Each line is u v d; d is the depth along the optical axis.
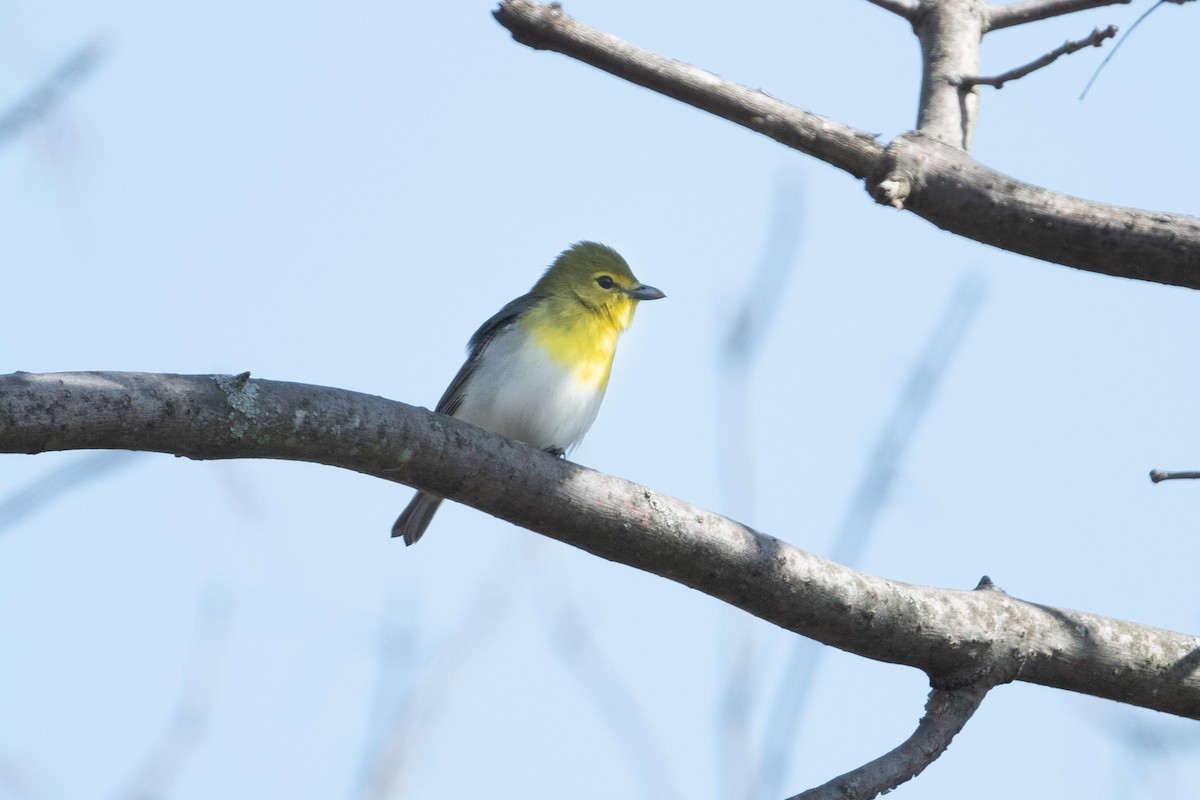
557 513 9.95
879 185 9.62
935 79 10.80
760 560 10.17
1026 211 9.53
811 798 9.20
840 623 10.34
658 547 10.09
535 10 9.75
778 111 9.88
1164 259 9.38
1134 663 10.77
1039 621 10.73
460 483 9.71
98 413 8.23
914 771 9.81
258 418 8.81
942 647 10.45
